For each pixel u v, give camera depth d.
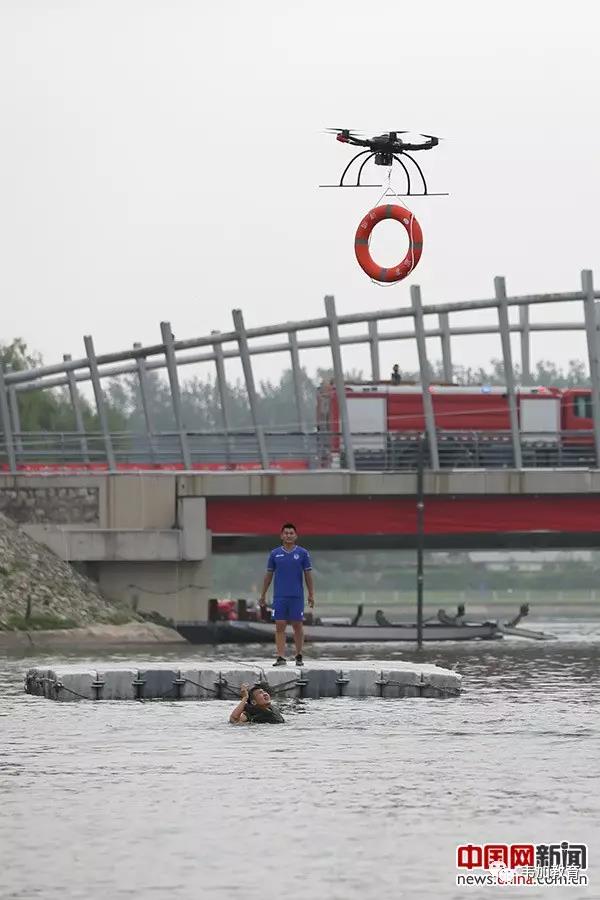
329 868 35.09
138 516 175.75
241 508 178.38
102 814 41.56
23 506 175.50
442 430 185.00
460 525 178.62
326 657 132.25
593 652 146.12
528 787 46.28
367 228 130.62
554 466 185.62
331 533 178.62
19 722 65.44
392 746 56.47
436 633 183.75
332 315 178.25
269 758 52.94
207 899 32.22
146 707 73.06
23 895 32.50
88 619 160.62
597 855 36.41
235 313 180.50
